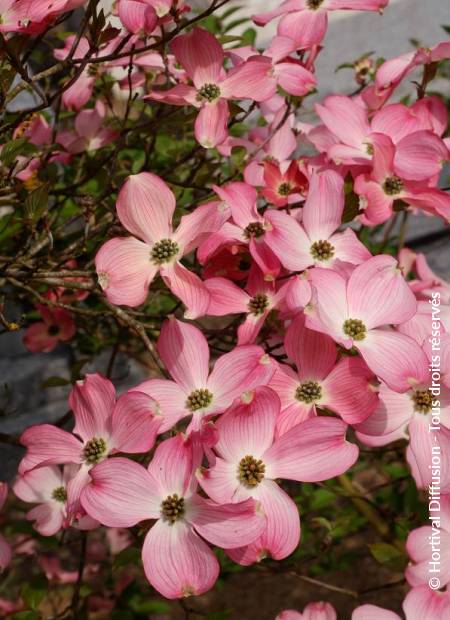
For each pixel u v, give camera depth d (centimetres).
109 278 51
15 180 65
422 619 52
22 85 54
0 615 83
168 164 82
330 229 55
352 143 59
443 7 150
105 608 88
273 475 48
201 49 58
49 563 89
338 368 50
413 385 49
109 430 51
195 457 47
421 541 53
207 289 51
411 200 57
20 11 49
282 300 53
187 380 51
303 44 62
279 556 47
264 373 50
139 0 52
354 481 99
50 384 68
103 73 72
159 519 47
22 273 59
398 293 51
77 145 73
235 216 55
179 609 107
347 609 104
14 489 58
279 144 71
